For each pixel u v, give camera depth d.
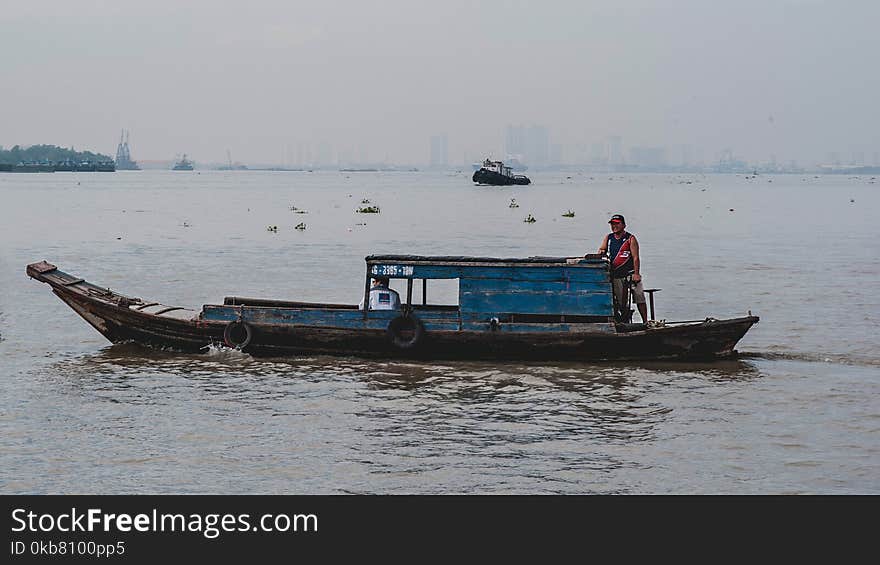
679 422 13.33
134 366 16.70
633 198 104.25
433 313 17.11
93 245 39.75
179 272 30.00
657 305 23.83
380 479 11.20
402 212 69.31
